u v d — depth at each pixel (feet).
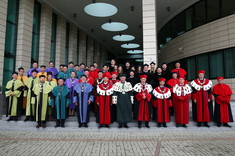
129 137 20.10
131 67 29.55
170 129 23.11
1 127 24.39
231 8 37.04
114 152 15.30
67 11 48.93
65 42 51.78
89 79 26.55
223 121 23.16
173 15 50.88
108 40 75.87
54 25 49.08
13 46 36.94
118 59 104.68
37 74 27.86
